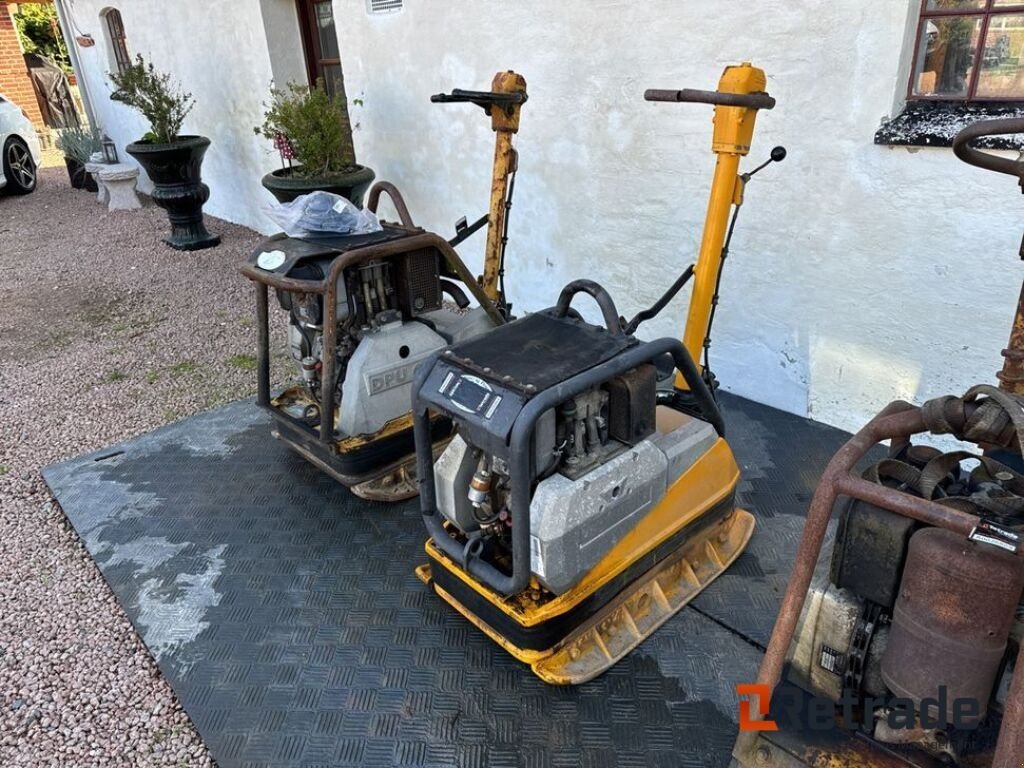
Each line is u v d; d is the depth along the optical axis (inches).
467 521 74.2
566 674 70.9
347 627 81.9
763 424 118.6
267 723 70.5
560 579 65.6
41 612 87.4
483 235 168.6
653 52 118.8
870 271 103.7
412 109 172.9
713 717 68.9
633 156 128.6
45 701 75.3
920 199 95.4
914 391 105.3
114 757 68.8
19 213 308.2
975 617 45.3
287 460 116.0
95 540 98.7
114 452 120.6
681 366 72.6
